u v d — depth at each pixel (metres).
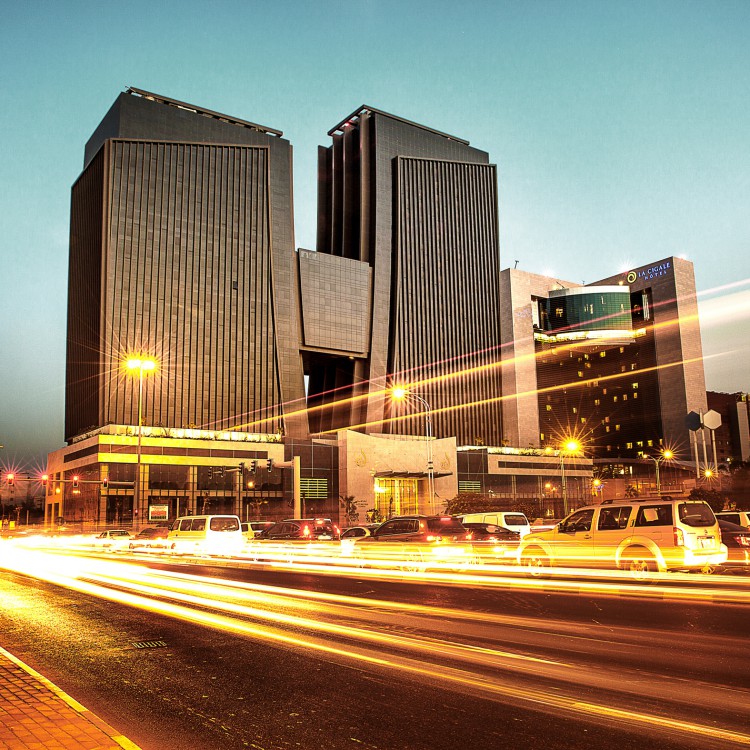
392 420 114.31
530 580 17.39
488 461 101.88
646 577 16.47
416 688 7.11
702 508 17.09
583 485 113.44
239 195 107.25
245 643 9.75
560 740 5.49
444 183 129.12
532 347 132.50
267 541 30.41
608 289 141.12
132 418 92.12
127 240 96.75
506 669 7.86
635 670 7.73
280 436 88.69
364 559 23.30
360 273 117.25
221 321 101.81
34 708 6.13
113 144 98.25
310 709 6.48
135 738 5.76
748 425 150.00
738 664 8.00
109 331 92.94
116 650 9.45
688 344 139.12
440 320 123.19
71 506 83.31
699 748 5.28
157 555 31.23
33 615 12.79
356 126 130.12
